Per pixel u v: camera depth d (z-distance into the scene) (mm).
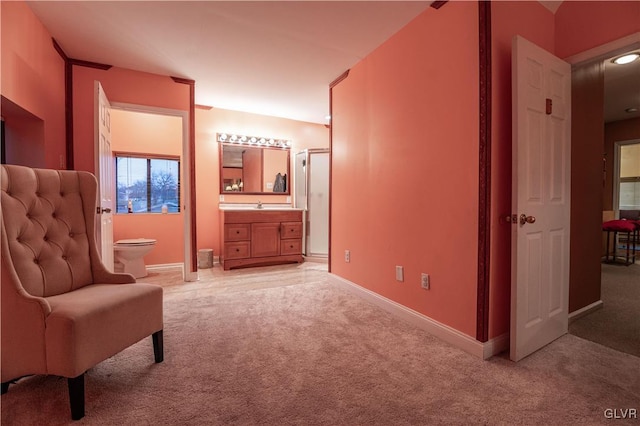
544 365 1729
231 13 2248
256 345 1967
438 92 2084
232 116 4695
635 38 1741
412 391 1489
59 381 1547
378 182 2703
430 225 2160
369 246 2844
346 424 1265
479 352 1806
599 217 2615
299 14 2250
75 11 2240
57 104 2748
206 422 1270
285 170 5141
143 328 1623
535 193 1845
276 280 3646
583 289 2488
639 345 1976
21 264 1416
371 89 2797
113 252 3377
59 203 1694
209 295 3041
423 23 2205
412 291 2334
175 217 4398
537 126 1847
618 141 5309
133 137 4199
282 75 3340
